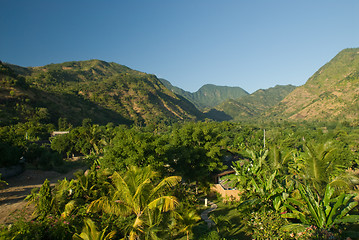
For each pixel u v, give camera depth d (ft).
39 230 35.32
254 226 47.88
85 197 56.70
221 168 94.22
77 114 463.83
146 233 35.27
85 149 166.61
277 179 60.64
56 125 352.90
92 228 34.12
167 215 44.62
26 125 240.12
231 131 312.91
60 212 46.21
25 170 96.63
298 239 38.09
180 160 88.63
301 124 567.59
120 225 43.68
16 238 32.09
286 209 49.49
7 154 86.84
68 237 37.50
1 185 68.28
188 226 47.75
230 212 69.97
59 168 113.50
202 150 92.38
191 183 98.78
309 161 54.08
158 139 73.10
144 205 43.60
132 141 71.87
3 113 273.13
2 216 47.44
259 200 52.95
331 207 40.42
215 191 96.17
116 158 69.00
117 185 45.14
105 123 512.63
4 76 378.12
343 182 47.16
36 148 115.85
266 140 226.38
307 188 44.39
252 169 66.33
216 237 46.14
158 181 64.34
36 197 47.44
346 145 156.56
